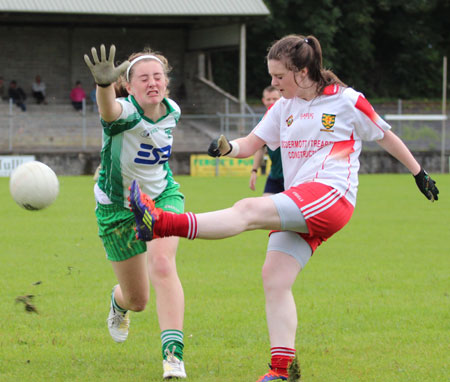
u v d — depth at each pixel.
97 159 51.12
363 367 8.91
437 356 9.39
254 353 9.58
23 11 55.84
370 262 16.91
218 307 12.21
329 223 7.92
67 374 8.70
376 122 8.18
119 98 8.70
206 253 18.20
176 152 52.31
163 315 8.54
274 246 8.17
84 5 57.44
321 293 13.41
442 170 56.56
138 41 69.56
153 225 7.16
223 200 31.02
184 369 8.53
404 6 85.75
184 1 59.38
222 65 84.94
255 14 58.75
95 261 16.73
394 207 29.86
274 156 16.81
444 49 92.12
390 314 11.73
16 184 8.62
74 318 11.49
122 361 9.27
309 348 9.77
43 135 55.78
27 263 16.36
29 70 67.75
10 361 9.22
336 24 83.56
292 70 8.04
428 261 17.06
